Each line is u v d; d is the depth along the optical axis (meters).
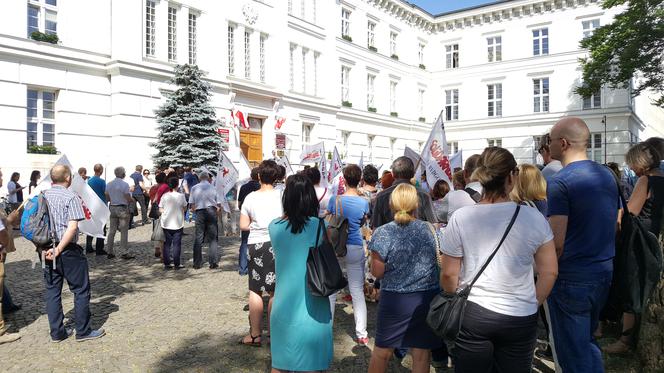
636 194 4.70
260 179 5.33
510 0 34.69
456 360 2.97
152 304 6.98
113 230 10.46
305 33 28.12
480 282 2.84
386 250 3.65
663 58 19.84
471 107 37.16
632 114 31.23
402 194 3.73
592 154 31.80
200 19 21.73
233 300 7.21
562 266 3.50
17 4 16.36
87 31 18.27
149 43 20.02
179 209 9.44
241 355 5.07
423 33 38.78
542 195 3.82
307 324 3.42
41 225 5.28
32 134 17.08
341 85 31.75
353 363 4.89
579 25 32.47
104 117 18.84
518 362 2.86
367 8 33.50
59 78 17.52
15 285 8.03
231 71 23.47
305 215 3.53
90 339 5.52
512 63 35.09
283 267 3.53
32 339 5.54
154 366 4.79
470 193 5.93
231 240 13.65
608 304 3.77
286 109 26.44
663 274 4.19
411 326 3.57
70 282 5.45
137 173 15.93
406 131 37.28
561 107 33.00
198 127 18.75
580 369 3.44
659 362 4.15
